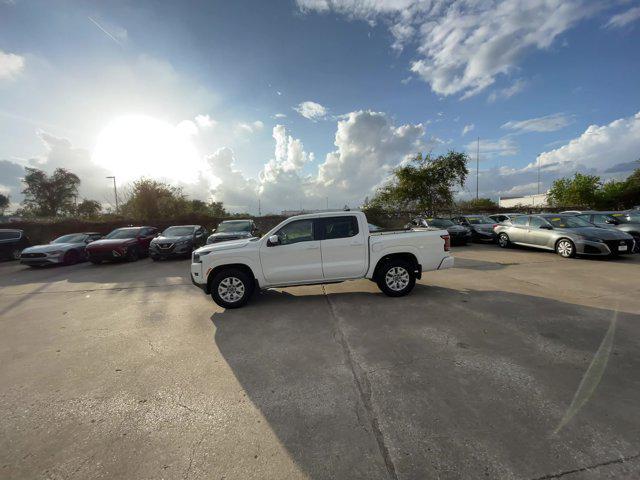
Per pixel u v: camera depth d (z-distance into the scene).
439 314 4.73
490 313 4.71
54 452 2.20
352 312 5.01
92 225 20.47
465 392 2.73
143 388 3.02
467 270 8.08
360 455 2.07
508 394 2.67
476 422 2.34
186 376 3.22
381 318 4.68
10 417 2.62
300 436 2.27
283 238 5.60
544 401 2.56
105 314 5.49
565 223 10.32
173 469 2.01
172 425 2.45
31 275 10.25
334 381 3.00
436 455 2.04
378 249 5.69
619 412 2.39
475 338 3.84
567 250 9.65
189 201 28.00
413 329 4.19
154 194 26.03
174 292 6.99
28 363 3.65
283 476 1.92
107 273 9.98
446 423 2.34
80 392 2.98
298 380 3.05
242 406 2.67
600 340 3.68
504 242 12.30
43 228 19.72
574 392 2.67
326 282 5.69
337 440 2.21
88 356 3.79
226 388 2.96
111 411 2.67
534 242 10.85
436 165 20.30
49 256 11.52
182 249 12.05
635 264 8.26
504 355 3.37
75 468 2.04
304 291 6.48
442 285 6.54
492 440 2.15
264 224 24.22
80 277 9.45
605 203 29.97
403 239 5.75
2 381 3.25
